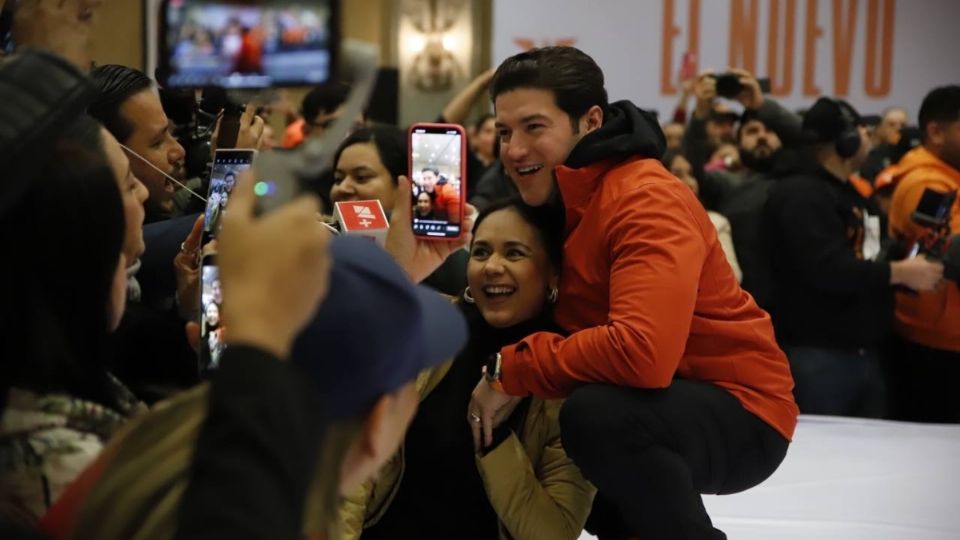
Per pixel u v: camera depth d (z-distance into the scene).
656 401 1.96
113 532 0.97
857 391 3.92
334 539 1.06
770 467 2.10
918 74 7.71
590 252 2.03
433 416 2.15
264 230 0.94
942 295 4.03
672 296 1.89
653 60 7.52
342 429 1.05
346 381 1.03
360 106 1.30
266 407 0.89
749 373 2.06
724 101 6.67
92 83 1.15
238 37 1.06
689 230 1.95
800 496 3.25
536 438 2.18
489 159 5.49
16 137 1.06
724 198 4.31
